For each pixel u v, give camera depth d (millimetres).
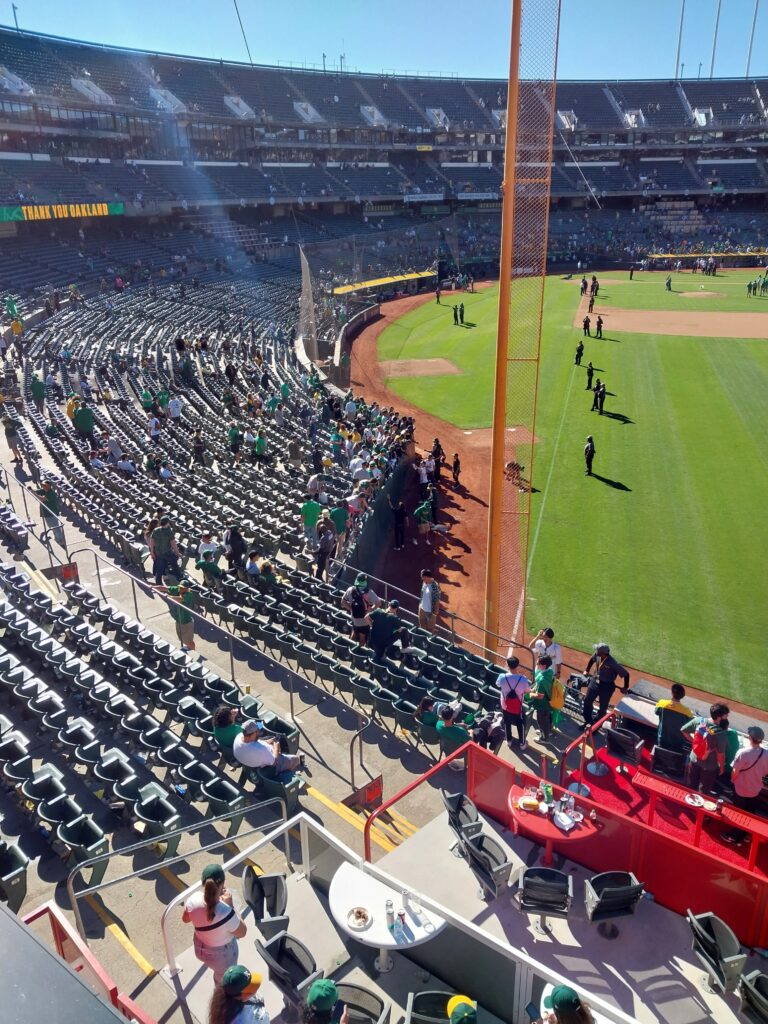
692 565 22953
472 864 8516
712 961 7062
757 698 17125
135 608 16109
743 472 29531
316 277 60125
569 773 10578
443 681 13984
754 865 8570
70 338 40938
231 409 32531
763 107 98438
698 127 97250
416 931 6605
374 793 10742
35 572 17719
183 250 68062
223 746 10898
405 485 29047
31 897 8695
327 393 36750
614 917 7645
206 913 6328
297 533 20844
